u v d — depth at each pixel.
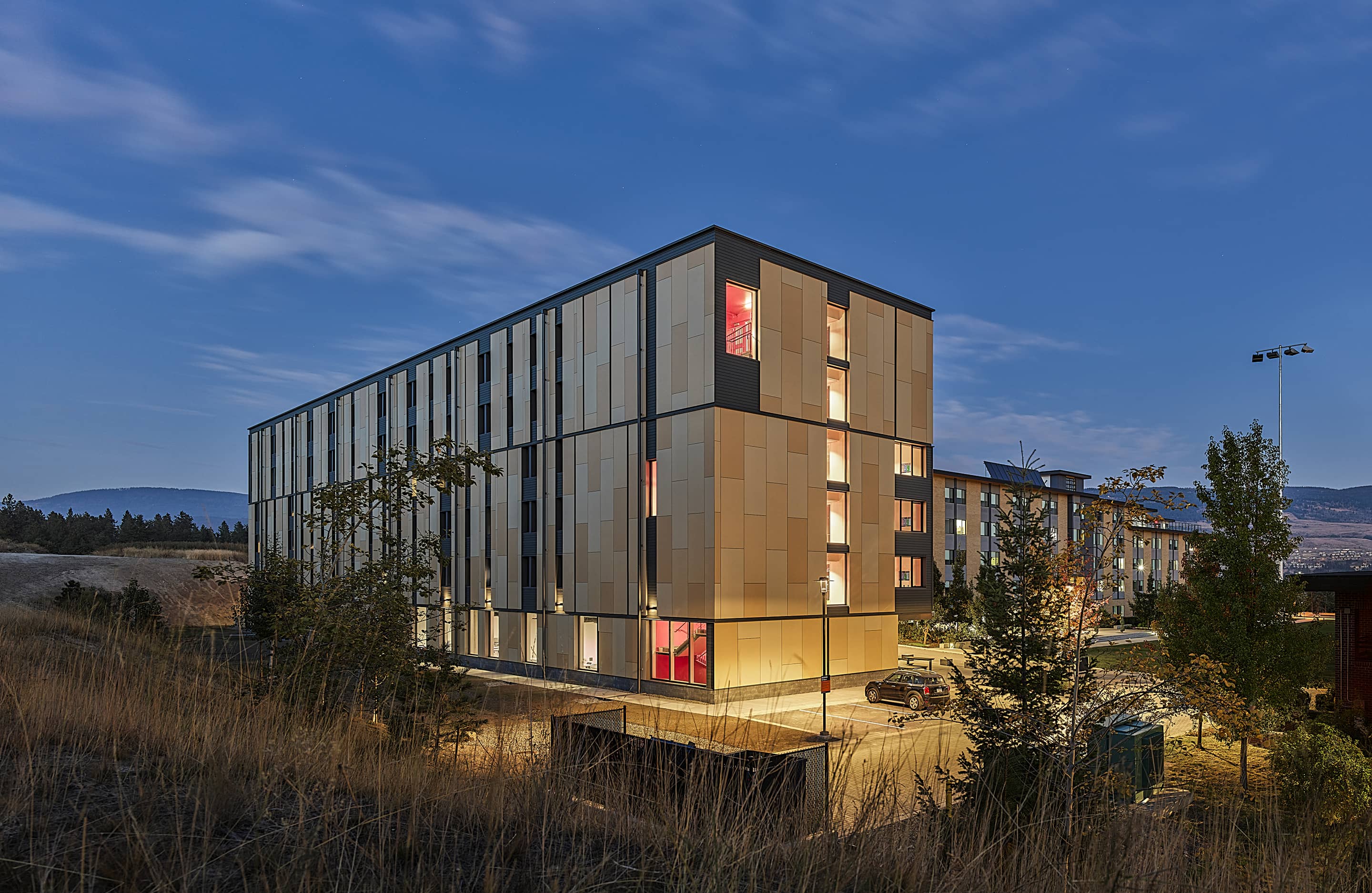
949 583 58.44
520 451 36.38
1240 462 16.17
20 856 3.41
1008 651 10.30
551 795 4.80
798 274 31.17
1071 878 4.29
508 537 36.38
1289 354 41.62
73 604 16.11
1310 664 15.04
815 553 30.53
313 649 8.80
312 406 55.69
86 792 4.28
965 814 5.22
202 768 4.63
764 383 29.53
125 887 3.18
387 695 8.45
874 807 4.79
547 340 35.16
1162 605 16.95
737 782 4.84
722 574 27.56
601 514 31.73
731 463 28.17
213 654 8.15
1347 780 11.29
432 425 43.19
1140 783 11.05
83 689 6.30
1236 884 4.59
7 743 4.99
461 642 38.62
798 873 4.00
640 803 4.93
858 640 31.83
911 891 3.99
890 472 34.25
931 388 36.97
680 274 29.70
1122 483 9.55
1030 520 10.94
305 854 3.48
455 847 4.09
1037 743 8.59
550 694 10.87
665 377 29.91
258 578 11.06
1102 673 11.06
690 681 27.92
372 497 12.62
